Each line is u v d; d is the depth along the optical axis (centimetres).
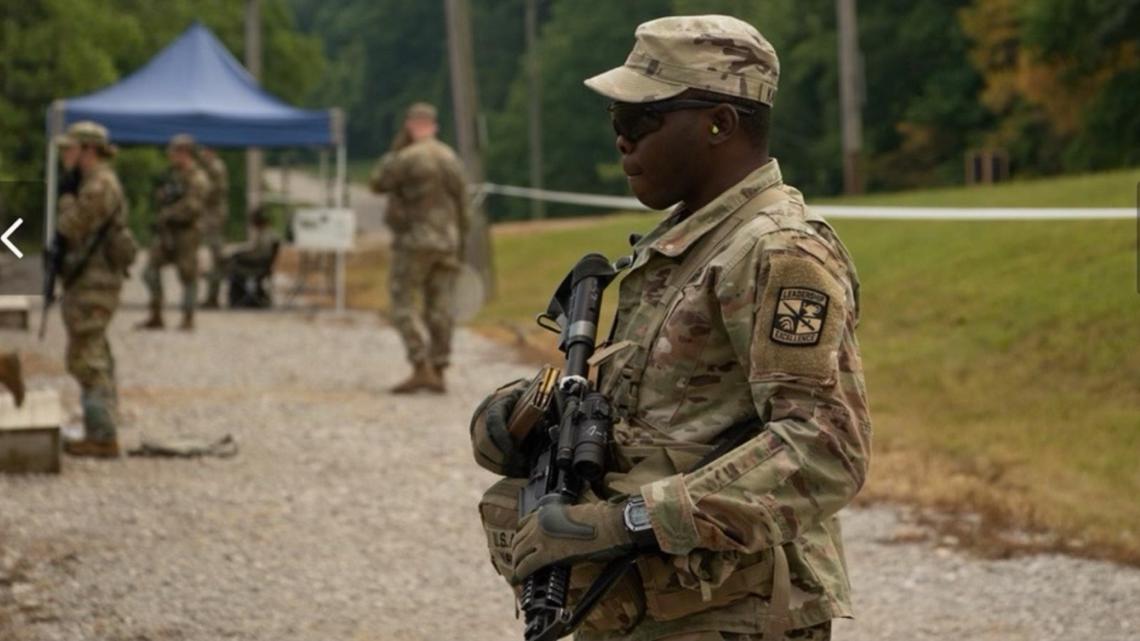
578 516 353
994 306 1506
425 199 1464
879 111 7100
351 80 12725
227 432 1253
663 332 368
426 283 1487
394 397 1469
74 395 1442
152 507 970
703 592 356
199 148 2417
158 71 2338
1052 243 1670
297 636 714
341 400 1443
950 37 6669
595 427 365
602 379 380
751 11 8150
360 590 795
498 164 9912
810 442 344
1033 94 5141
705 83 367
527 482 384
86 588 783
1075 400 1223
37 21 4912
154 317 2072
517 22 11344
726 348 363
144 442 1143
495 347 1895
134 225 5731
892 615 764
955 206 2373
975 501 972
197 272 2061
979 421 1213
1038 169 5622
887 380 1370
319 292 2805
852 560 870
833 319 351
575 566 369
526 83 9881
